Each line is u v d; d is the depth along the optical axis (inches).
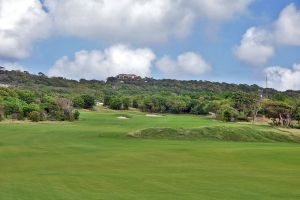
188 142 3051.2
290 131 3882.9
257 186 1363.2
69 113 5403.5
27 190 1275.8
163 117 6353.3
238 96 6579.7
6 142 2773.1
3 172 1615.4
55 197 1188.5
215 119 6284.5
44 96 6067.9
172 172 1628.9
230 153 2231.8
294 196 1230.3
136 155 2150.6
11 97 5521.7
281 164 1872.5
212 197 1206.9
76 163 1870.1
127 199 1175.6
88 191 1268.5
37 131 3597.4
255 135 3572.8
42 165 1806.1
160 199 1179.3
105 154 2193.7
